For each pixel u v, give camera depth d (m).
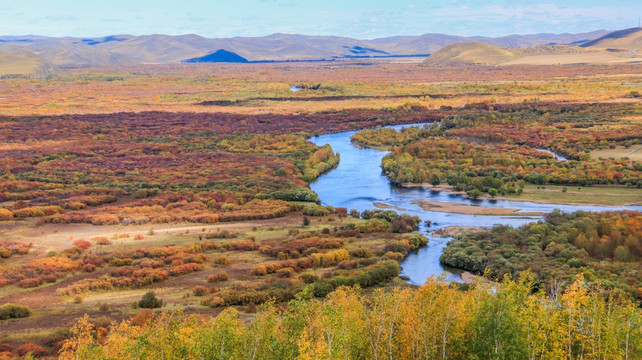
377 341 62.31
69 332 80.94
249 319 86.62
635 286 96.38
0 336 81.12
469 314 65.25
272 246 129.50
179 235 141.00
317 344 55.81
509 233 133.38
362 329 64.00
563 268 108.44
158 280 108.75
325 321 58.75
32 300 98.06
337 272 110.75
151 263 116.38
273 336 60.44
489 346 61.84
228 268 116.81
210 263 119.88
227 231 141.75
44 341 79.25
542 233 133.00
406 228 144.62
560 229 134.12
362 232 142.75
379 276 110.00
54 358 73.75
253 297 96.69
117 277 108.88
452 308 64.62
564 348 63.53
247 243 130.25
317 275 109.31
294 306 65.12
